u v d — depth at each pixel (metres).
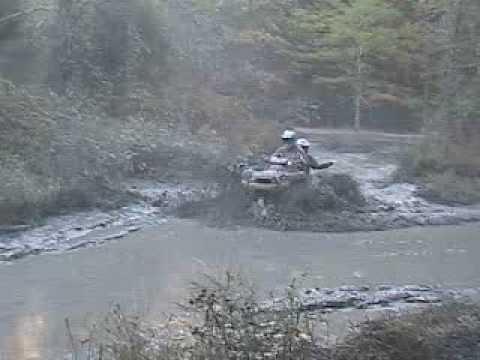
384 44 42.28
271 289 11.44
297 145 19.78
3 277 12.30
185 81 32.66
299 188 18.61
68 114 23.16
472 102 28.31
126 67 28.62
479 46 29.25
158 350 6.35
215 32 39.44
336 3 44.50
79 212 17.52
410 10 43.97
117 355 6.30
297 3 46.00
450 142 26.84
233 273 12.55
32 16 23.84
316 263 13.75
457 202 21.17
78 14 26.92
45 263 13.39
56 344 8.77
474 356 6.96
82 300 10.86
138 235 16.19
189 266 13.24
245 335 6.05
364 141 33.81
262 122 33.25
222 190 19.44
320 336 7.98
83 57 26.80
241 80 39.34
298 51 44.25
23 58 22.66
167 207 19.05
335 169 25.84
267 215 17.77
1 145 19.06
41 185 17.48
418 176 24.16
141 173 22.14
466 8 29.91
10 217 15.81
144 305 10.48
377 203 20.05
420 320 8.04
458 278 12.55
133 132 24.03
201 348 6.11
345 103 44.12
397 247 15.46
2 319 9.87
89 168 19.67
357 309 10.34
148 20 31.39
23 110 20.94
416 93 43.66
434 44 40.47
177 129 27.44
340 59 42.81
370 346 6.96
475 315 8.34
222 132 29.12
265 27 43.19
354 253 14.78
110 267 13.10
